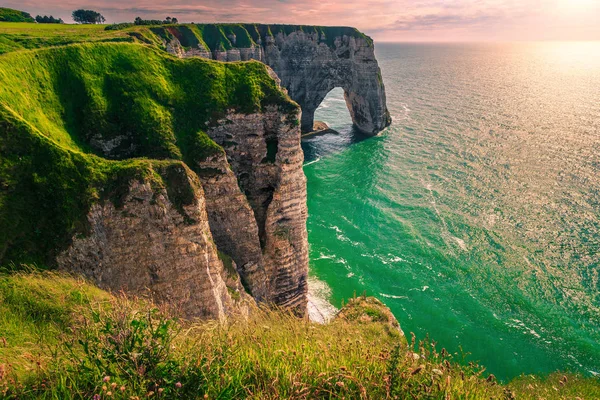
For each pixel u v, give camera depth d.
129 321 8.23
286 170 38.28
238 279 34.72
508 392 8.98
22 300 14.56
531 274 54.38
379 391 7.64
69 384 7.29
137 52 38.97
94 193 26.02
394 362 7.86
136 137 34.38
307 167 96.12
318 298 52.69
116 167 27.33
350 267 58.69
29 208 24.55
